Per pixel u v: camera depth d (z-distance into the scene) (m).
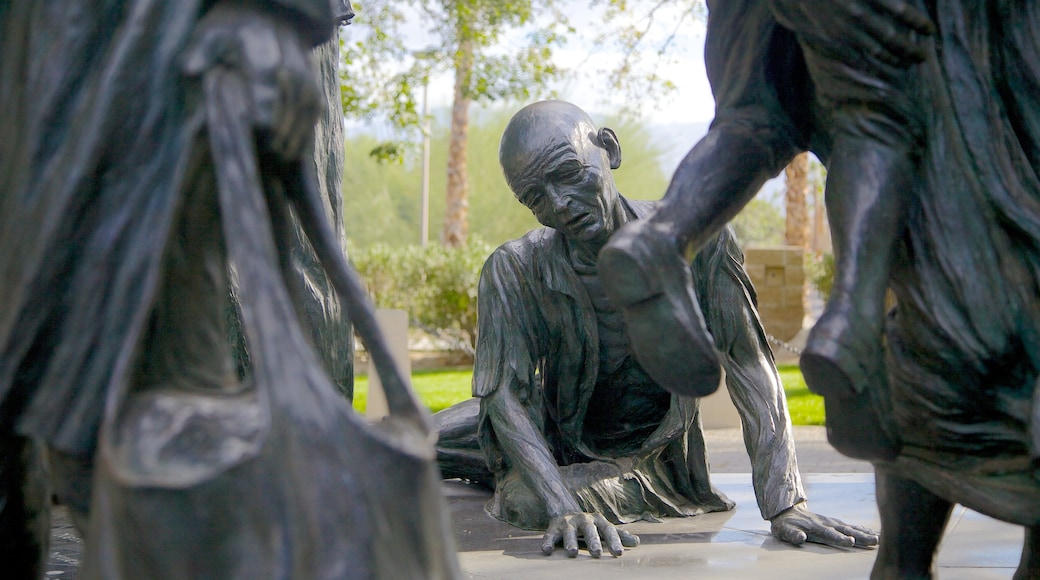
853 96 2.05
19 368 1.60
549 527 3.67
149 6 1.58
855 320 1.90
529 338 4.20
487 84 15.77
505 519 4.04
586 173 3.81
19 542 1.92
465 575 3.23
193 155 1.57
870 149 2.05
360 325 1.64
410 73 15.72
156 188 1.57
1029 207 2.06
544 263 4.18
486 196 38.50
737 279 4.06
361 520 1.44
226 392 1.60
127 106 1.57
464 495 4.68
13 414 1.64
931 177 2.08
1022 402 2.07
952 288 2.09
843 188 2.04
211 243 1.68
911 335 2.16
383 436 1.50
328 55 3.74
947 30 2.08
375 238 41.88
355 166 42.56
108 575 1.42
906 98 2.05
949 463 2.16
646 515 4.06
